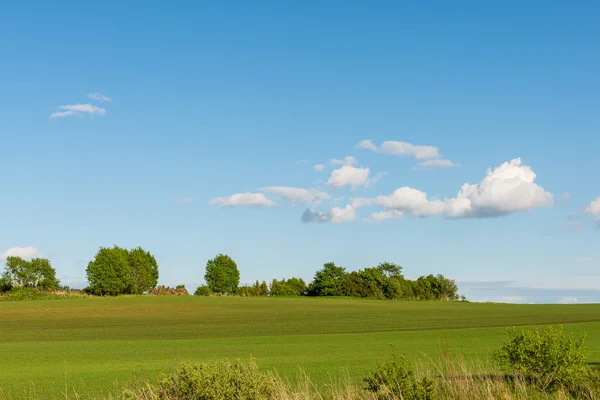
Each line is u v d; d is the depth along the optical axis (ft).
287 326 187.21
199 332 167.02
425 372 58.49
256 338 143.23
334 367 82.69
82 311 277.44
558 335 54.65
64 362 95.81
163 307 304.50
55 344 133.28
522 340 54.70
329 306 319.27
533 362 53.16
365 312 267.39
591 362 76.18
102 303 332.60
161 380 40.24
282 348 116.26
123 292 442.09
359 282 488.02
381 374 46.44
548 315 238.89
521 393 49.44
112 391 64.80
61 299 372.58
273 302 355.36
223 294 534.37
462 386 49.14
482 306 329.93
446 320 210.18
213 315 250.37
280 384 43.32
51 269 447.01
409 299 474.90
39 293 395.55
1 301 360.89
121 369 85.05
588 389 50.21
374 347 115.85
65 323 211.61
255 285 531.91
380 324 192.13
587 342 119.03
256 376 40.37
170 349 117.50
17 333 171.22
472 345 115.24
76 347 124.88
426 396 44.93
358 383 64.44
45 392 66.08
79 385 70.33
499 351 56.13
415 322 200.64
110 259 423.64
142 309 290.35
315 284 511.81
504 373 59.82
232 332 165.48
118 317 241.76
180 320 222.69
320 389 60.64
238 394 39.04
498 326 177.47
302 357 97.91
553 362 52.60
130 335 159.53
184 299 376.89
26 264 437.99
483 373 59.77
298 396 47.67
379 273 499.51
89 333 168.76
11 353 112.68
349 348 114.52
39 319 232.53
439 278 515.09
